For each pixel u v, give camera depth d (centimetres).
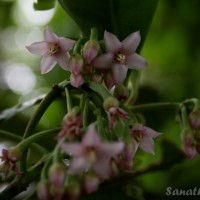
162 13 26
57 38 14
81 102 13
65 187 11
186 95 27
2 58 35
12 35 35
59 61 14
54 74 26
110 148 10
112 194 19
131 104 18
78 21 15
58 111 23
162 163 20
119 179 18
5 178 12
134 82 18
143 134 13
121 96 14
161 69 27
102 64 13
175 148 20
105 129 12
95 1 15
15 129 22
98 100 13
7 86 31
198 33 27
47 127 24
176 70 27
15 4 34
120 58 13
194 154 14
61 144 10
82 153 10
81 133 11
